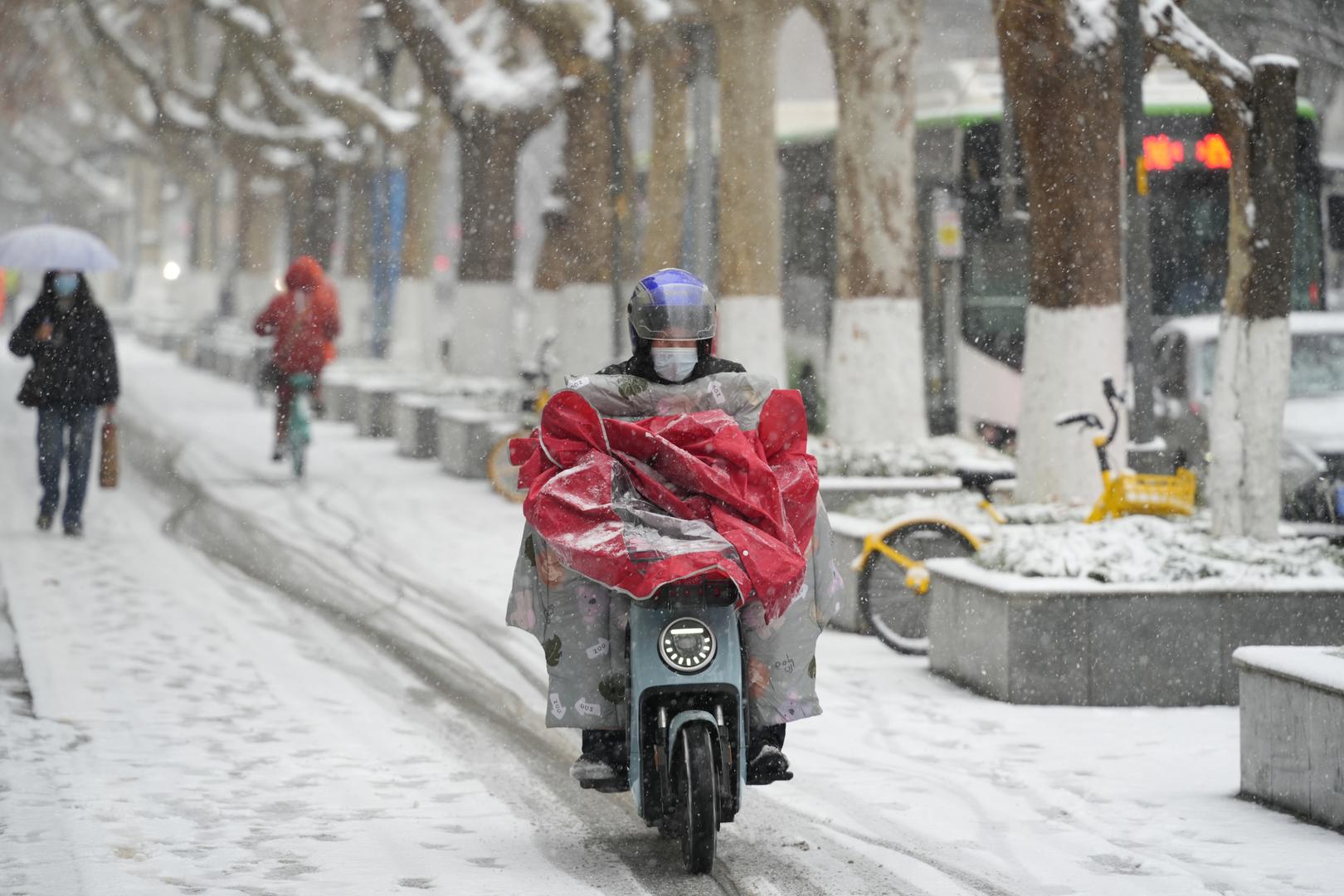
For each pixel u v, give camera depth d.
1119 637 21.53
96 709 20.00
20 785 16.45
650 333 14.20
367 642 24.81
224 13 75.19
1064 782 17.39
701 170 51.47
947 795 16.78
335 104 77.00
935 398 51.97
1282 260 24.98
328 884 13.46
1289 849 14.71
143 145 130.62
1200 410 38.47
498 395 56.19
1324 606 21.67
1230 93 25.11
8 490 42.28
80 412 34.62
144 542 34.28
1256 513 25.03
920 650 25.30
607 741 14.52
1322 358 37.56
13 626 25.03
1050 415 32.16
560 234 62.12
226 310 116.88
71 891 13.07
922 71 52.91
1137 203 33.75
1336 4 58.97
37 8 109.12
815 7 42.78
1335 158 53.34
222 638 24.72
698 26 50.59
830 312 58.38
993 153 50.72
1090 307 31.98
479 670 23.12
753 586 13.29
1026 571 22.22
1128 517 24.08
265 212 122.06
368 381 65.62
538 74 65.25
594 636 14.15
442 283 154.62
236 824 15.34
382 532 37.00
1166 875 13.88
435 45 64.44
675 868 14.16
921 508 31.11
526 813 16.05
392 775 17.47
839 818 15.84
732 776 13.86
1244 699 16.70
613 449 13.95
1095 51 31.41
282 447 50.31
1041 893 13.42
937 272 51.94
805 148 59.59
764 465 13.74
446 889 13.39
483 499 43.56
